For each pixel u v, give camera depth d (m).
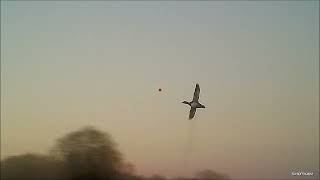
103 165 78.00
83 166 77.38
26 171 75.94
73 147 77.81
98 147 78.25
